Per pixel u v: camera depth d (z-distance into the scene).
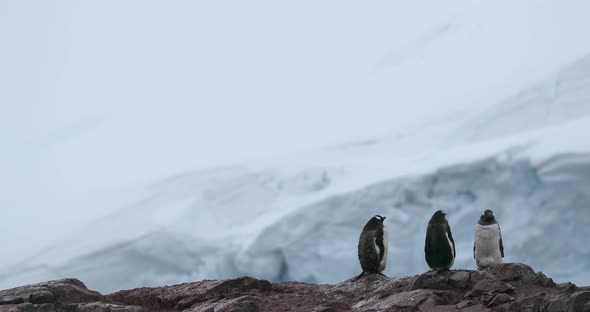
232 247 52.59
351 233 49.19
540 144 48.34
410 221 48.75
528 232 45.59
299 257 49.16
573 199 45.16
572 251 44.38
